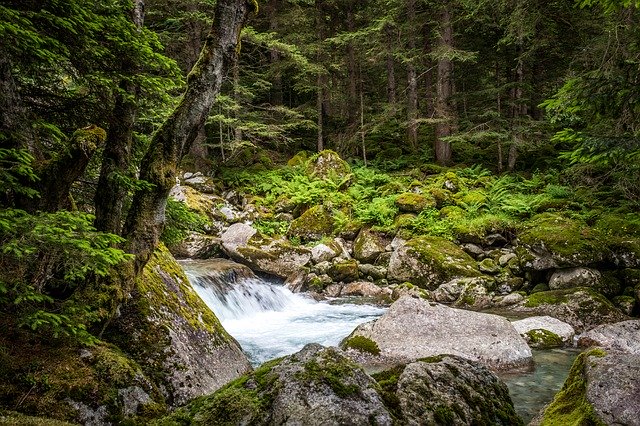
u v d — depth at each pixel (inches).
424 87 898.7
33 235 122.0
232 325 387.9
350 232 599.8
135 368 165.8
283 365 110.7
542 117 792.3
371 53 807.7
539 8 546.0
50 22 150.6
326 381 103.4
